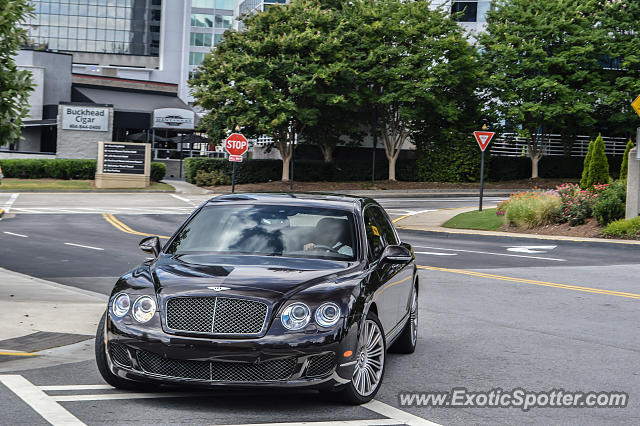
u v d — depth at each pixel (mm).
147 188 45562
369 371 6066
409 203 37938
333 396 5914
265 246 6672
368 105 47750
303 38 43844
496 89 48062
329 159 49469
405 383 6703
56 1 96188
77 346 7867
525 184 48750
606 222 22750
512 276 14648
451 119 45969
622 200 22828
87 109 52125
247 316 5547
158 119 62344
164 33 92062
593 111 49438
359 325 5766
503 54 47125
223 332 5535
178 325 5602
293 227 6895
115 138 65188
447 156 49188
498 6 49406
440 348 8305
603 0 50469
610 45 47844
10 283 12367
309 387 5527
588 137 53812
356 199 7652
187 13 92125
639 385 6762
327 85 45219
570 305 11367
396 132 48406
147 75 90938
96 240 20875
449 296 12109
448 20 46375
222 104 44719
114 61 97062
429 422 5512
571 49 46938
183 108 65312
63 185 45000
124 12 97062
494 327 9578
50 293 11352
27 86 10242
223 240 6801
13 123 10352
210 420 5371
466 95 48031
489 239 23031
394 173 48938
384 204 37156
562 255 18594
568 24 47188
